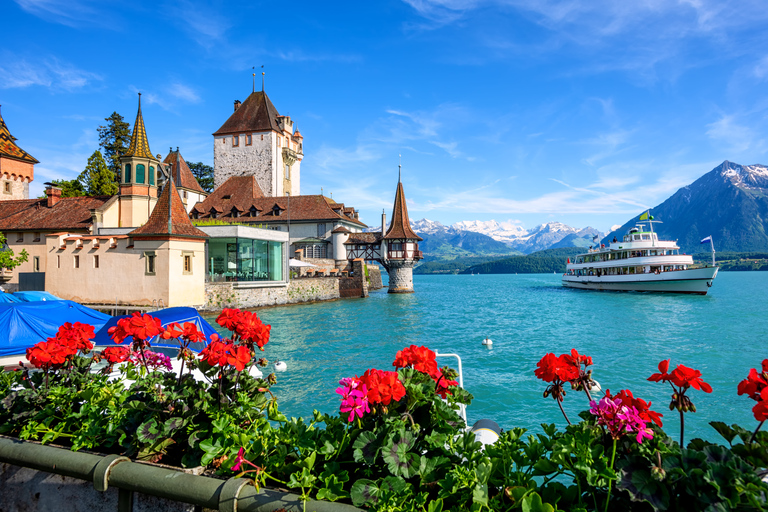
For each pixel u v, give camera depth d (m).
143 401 3.91
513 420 14.20
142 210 44.88
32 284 39.28
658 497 2.35
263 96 88.00
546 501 2.72
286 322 38.72
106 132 83.31
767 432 2.61
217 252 44.56
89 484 3.51
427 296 81.31
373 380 3.15
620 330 36.19
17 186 55.94
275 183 85.94
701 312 49.81
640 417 2.63
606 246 80.56
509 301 67.81
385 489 2.71
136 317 4.07
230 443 3.28
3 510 3.85
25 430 3.91
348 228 82.38
